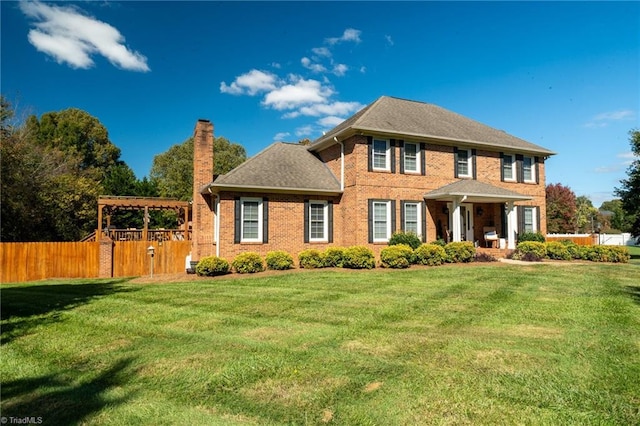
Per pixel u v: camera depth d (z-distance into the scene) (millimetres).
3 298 10469
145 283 13289
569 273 13781
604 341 5902
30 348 5898
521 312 7879
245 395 4156
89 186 29109
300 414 3725
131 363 5180
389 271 14531
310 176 18625
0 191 20062
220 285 12062
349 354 5391
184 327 7023
